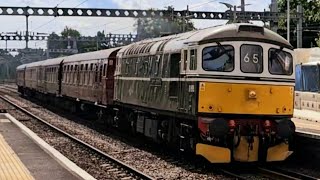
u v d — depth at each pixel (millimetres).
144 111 18859
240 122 14328
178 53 15539
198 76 14188
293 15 50156
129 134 22609
